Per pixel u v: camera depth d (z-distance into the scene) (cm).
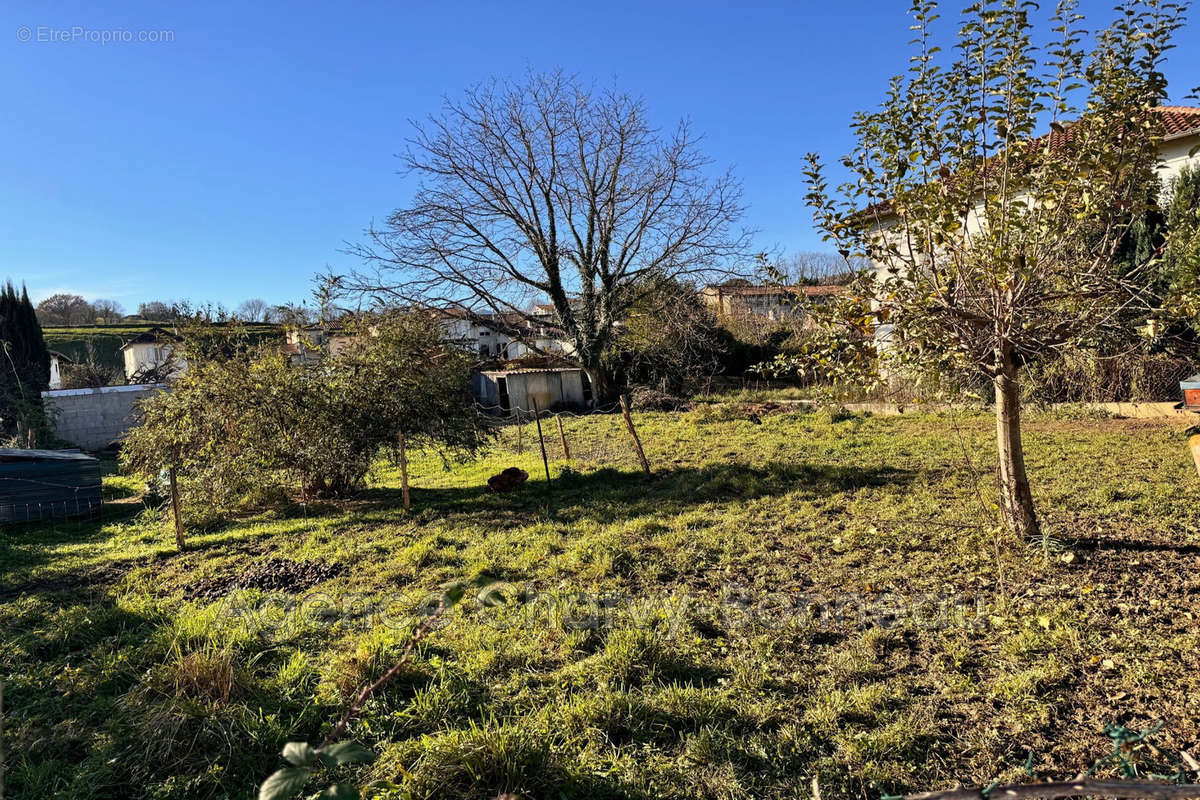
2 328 2684
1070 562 522
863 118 489
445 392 1027
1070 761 295
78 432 2089
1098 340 527
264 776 313
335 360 970
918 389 683
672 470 1098
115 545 798
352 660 392
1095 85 443
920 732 322
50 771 316
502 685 380
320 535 779
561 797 291
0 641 477
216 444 902
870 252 511
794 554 605
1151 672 358
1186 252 461
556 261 2623
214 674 373
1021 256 434
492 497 957
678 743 327
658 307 2594
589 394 2805
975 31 450
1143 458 900
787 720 341
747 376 2931
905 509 727
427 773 297
